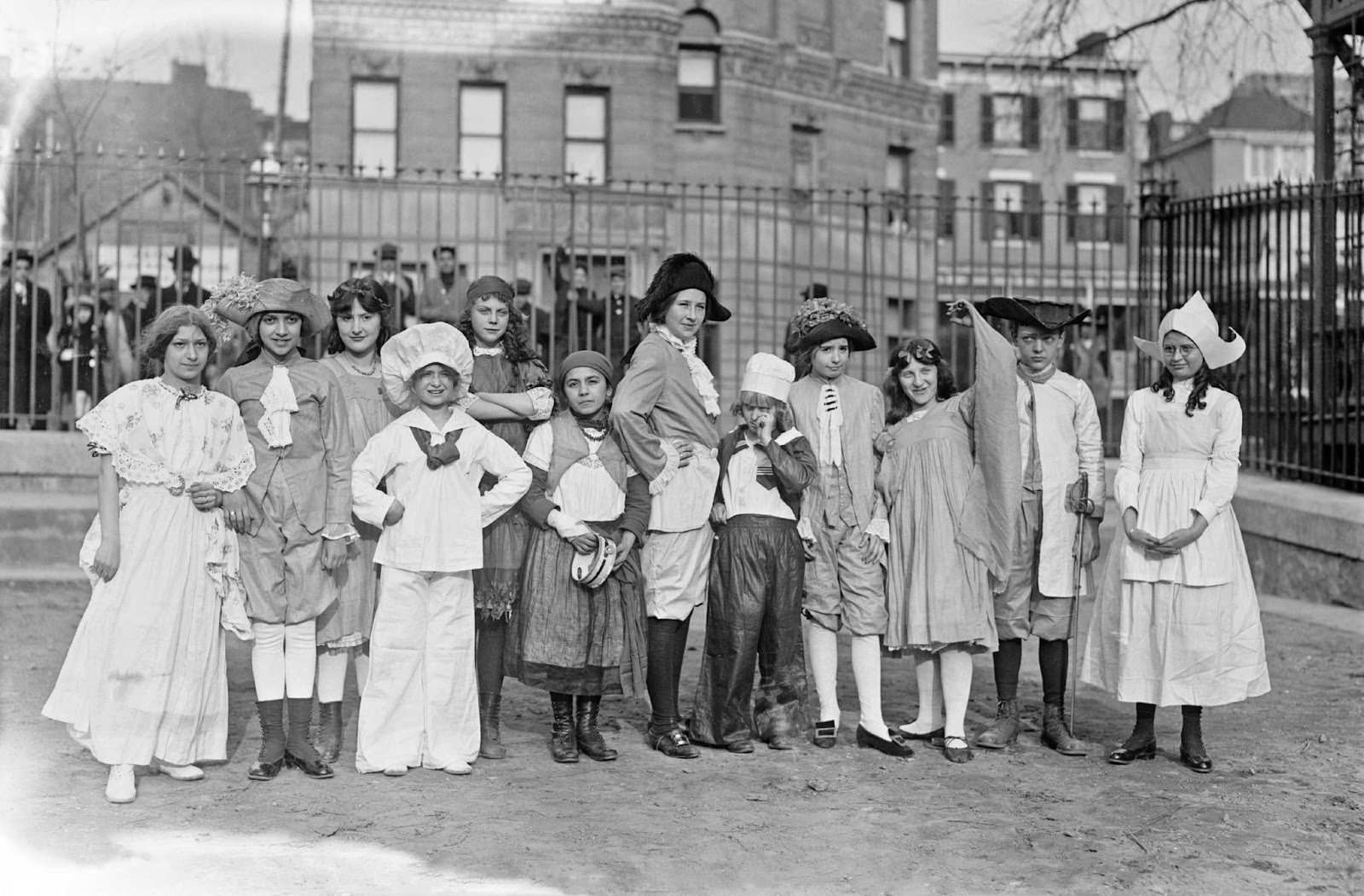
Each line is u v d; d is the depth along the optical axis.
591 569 5.79
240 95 35.09
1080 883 4.50
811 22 26.48
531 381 6.35
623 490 6.07
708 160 24.72
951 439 6.27
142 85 33.09
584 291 14.23
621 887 4.39
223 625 5.52
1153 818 5.24
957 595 6.10
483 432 5.82
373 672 5.72
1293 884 4.51
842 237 26.03
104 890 4.27
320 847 4.72
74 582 10.46
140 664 5.20
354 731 6.46
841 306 6.48
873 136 27.59
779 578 6.20
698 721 6.30
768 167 25.42
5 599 9.94
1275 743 6.48
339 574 5.77
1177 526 5.90
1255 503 10.92
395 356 5.77
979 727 6.83
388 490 5.79
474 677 5.88
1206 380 6.01
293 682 5.66
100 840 4.76
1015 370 6.25
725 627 6.18
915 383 6.41
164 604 5.26
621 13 24.16
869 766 6.00
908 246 27.22
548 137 24.03
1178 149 42.09
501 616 6.03
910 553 6.23
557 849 4.75
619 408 5.97
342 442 5.68
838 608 6.33
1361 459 10.71
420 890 4.32
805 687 6.35
